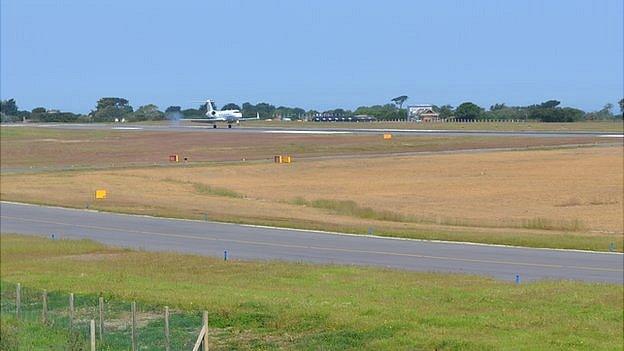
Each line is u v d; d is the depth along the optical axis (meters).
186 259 66.50
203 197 119.94
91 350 34.88
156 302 47.19
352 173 149.75
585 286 53.03
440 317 42.59
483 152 186.00
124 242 78.19
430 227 87.56
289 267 62.00
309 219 94.75
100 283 54.88
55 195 122.25
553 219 93.00
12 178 148.25
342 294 50.16
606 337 38.69
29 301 48.94
